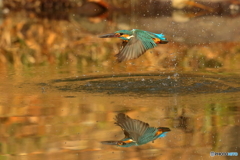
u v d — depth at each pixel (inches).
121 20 781.3
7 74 428.5
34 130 261.0
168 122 273.6
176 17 771.4
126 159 221.5
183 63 486.6
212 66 465.4
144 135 254.1
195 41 602.9
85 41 620.1
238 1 793.6
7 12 888.3
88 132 257.0
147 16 801.6
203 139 246.5
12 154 226.4
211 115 287.4
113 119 279.4
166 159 220.7
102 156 225.3
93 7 863.1
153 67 469.1
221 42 590.9
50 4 893.8
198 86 373.1
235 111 295.3
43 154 226.4
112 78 410.3
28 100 329.1
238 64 470.0
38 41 620.4
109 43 606.9
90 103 318.7
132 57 269.7
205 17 755.4
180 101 323.0
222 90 356.8
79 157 222.4
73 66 474.9
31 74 429.1
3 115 289.7
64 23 764.6
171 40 614.5
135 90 360.8
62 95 346.0
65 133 255.9
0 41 616.4
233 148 235.0
